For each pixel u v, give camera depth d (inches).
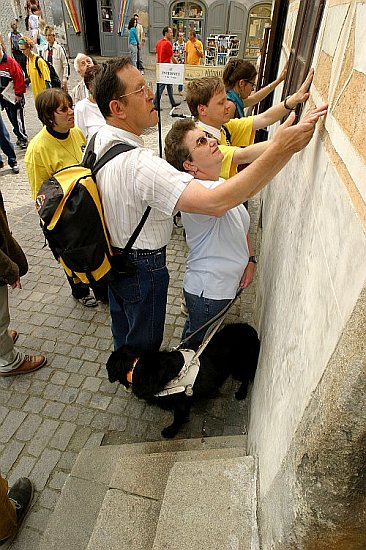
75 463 86.8
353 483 27.8
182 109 342.0
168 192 61.6
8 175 227.6
